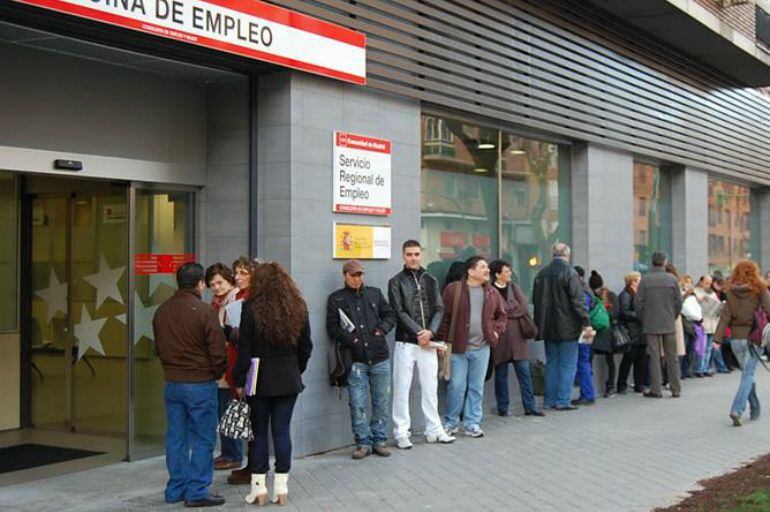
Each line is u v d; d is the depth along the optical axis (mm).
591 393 12359
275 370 6961
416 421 10180
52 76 7680
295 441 8609
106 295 8930
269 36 8219
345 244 9227
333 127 9141
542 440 9703
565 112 13172
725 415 11508
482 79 11266
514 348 10930
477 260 9867
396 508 6922
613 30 14648
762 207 22469
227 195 8961
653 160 16562
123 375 8688
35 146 7551
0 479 7738
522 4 12172
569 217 14180
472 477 7969
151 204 8695
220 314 8039
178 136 8781
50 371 9609
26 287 9836
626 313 13148
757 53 17703
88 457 8570
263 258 8758
